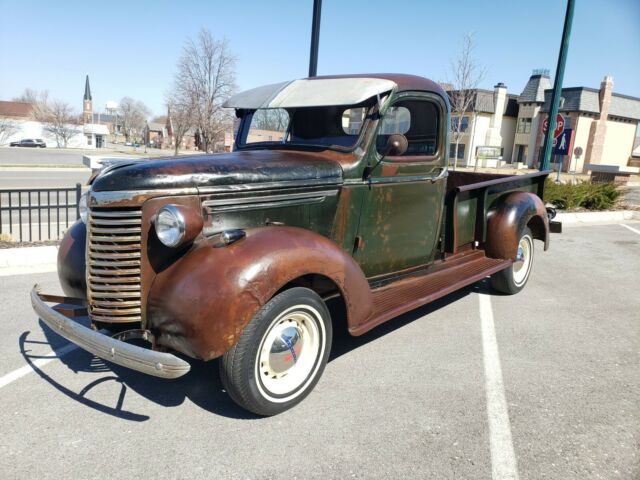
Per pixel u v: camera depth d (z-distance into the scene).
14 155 38.44
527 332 4.55
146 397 3.24
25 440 2.74
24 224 8.95
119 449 2.69
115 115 106.44
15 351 3.85
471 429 2.94
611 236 9.85
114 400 3.19
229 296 2.68
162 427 2.90
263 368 2.93
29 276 5.65
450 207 4.74
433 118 4.29
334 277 3.13
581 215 11.86
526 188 5.89
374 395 3.32
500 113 48.34
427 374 3.65
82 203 3.57
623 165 51.97
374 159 3.78
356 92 3.61
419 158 4.18
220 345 2.68
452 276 4.58
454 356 3.98
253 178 3.19
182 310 2.72
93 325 3.03
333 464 2.60
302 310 3.04
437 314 4.99
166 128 86.12
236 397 2.87
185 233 2.76
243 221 3.19
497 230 5.21
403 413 3.10
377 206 3.91
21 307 4.71
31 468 2.51
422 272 4.56
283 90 4.06
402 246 4.23
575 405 3.25
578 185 13.32
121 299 2.91
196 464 2.58
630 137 51.56
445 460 2.65
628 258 7.85
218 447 2.72
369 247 3.94
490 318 4.89
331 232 3.64
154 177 2.89
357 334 3.33
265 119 4.30
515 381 3.57
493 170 36.47
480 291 5.84
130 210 2.87
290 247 2.93
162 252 2.94
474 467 2.60
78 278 3.53
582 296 5.72
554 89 11.11
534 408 3.20
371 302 3.42
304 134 4.03
